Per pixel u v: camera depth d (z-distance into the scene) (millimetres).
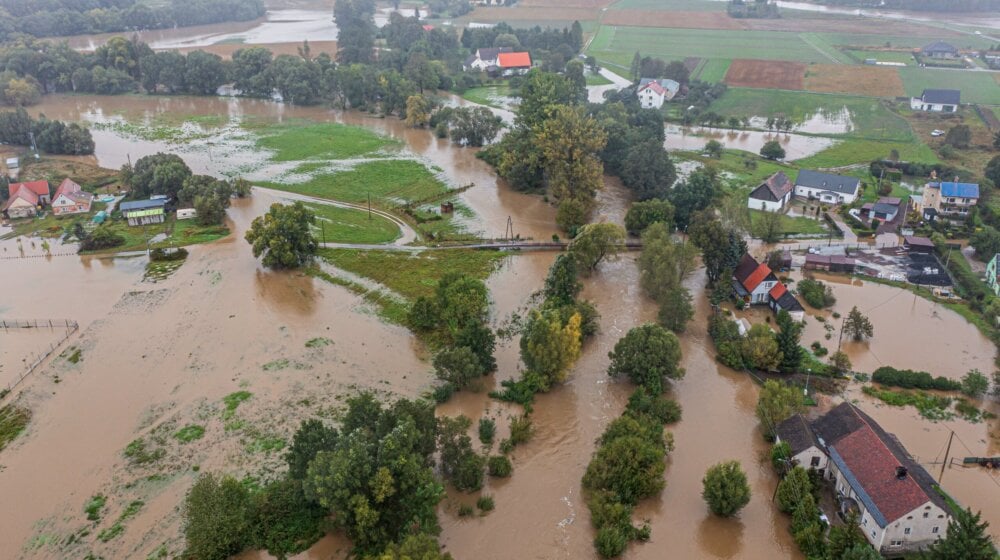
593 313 98000
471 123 186750
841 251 123250
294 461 67625
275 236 114938
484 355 87875
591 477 69312
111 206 145250
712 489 66000
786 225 136375
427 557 55375
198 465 73312
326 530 64125
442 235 129750
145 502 68625
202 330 98812
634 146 154500
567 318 91250
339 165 171500
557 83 172000
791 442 72688
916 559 59344
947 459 73500
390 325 100500
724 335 94812
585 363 92062
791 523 65688
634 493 68562
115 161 174750
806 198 150250
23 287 111688
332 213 141500
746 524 66500
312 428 69000
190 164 171500
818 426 74125
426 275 115062
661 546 64125
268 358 92312
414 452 65688
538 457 75125
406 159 176000
